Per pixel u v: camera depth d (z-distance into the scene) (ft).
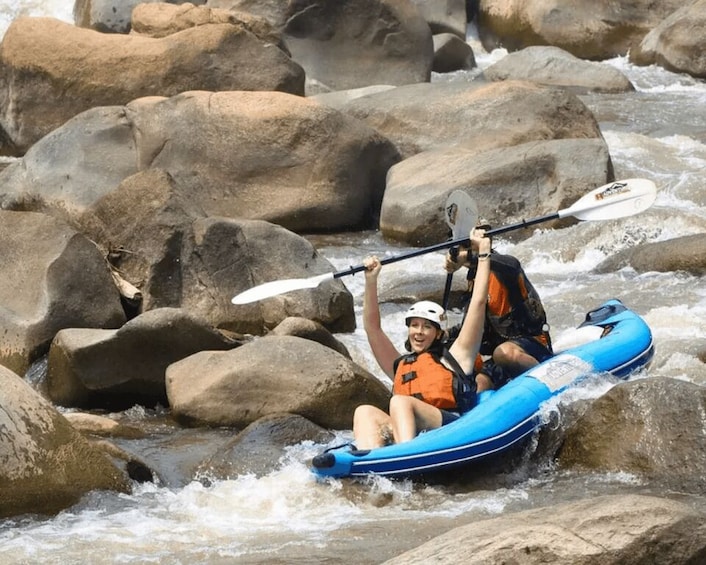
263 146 136.56
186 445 78.38
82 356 85.25
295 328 90.68
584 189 129.39
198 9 173.78
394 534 62.23
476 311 73.36
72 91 164.66
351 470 67.62
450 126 150.92
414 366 72.64
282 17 198.70
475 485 69.82
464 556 48.55
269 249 103.76
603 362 78.02
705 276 111.14
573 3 229.86
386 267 122.21
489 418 70.49
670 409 69.82
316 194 135.64
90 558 59.26
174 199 102.01
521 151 133.59
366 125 141.18
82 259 94.84
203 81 163.63
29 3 229.25
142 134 138.62
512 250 123.34
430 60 206.08
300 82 168.76
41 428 66.64
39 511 64.95
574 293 109.09
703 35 211.41
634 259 115.55
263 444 74.02
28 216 96.63
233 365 82.69
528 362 77.15
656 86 207.82
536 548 48.32
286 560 58.75
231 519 64.95
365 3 200.44
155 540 61.67
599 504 51.01
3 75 167.94
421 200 129.90
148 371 86.33
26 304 92.73
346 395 80.94
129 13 204.44
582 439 71.61
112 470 68.08
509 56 212.02
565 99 151.84
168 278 100.12
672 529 48.96
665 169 150.10
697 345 90.43
